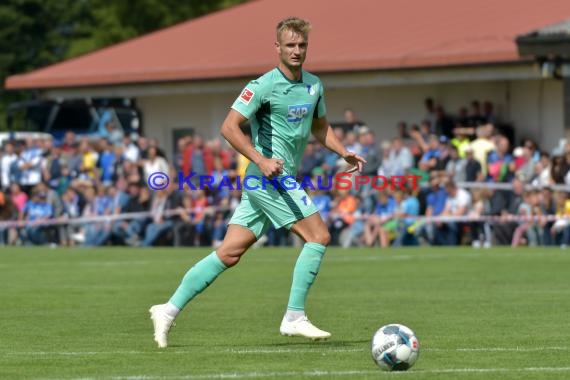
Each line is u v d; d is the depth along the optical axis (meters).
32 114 107.06
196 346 28.66
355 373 23.77
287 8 108.44
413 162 70.44
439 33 86.38
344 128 83.00
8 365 25.58
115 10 153.38
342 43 90.88
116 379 23.36
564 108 74.38
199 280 28.17
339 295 41.44
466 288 43.22
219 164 74.69
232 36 104.38
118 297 41.69
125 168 78.56
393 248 65.50
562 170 64.44
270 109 27.77
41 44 160.25
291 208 27.88
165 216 75.75
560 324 32.59
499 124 80.19
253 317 35.16
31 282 48.09
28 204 82.12
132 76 100.81
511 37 80.19
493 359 25.97
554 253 58.09
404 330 24.34
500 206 65.88
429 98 85.69
